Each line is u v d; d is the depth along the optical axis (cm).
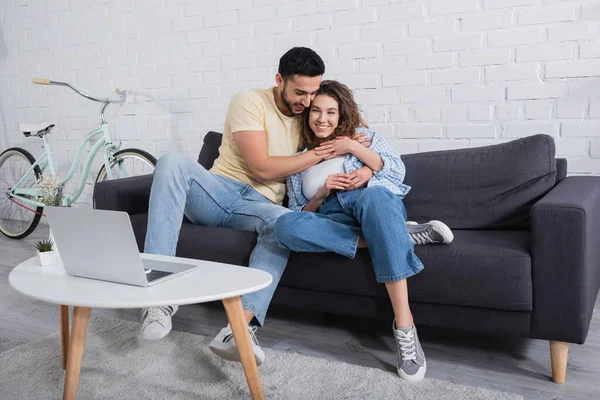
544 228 150
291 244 172
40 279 138
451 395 147
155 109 336
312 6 279
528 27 236
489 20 242
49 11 364
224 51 307
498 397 144
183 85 324
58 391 155
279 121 208
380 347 182
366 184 196
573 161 237
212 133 255
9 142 404
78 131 370
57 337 195
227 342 153
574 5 227
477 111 251
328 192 192
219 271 139
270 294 170
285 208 201
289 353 175
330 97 196
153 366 169
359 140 201
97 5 344
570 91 233
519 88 242
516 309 156
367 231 163
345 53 275
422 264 162
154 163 298
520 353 175
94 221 128
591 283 156
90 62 354
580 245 147
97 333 197
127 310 226
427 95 260
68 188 380
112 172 316
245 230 198
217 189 201
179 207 179
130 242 125
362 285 173
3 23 386
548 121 239
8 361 175
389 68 266
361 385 154
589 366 165
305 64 189
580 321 149
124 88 345
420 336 190
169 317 156
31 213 386
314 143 206
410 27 259
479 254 159
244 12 298
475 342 184
